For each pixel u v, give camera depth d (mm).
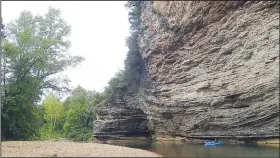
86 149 24547
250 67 31953
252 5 33062
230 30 35188
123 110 54562
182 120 40656
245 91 31531
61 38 52750
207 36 38125
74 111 70938
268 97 29406
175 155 22328
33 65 41781
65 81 51250
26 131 39781
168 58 44938
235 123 32500
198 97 37469
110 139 54062
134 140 50094
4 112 36906
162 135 46688
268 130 29188
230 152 23391
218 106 34781
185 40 42125
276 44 29688
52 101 68062
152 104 47875
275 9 30703
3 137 37469
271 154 21547
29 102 39219
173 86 43062
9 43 40406
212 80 36156
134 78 55062
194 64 39781
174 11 44250
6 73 39125
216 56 36500
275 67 29219
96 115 60656
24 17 49688
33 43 42844
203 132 37031
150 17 51812
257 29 32188
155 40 48125
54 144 29250
